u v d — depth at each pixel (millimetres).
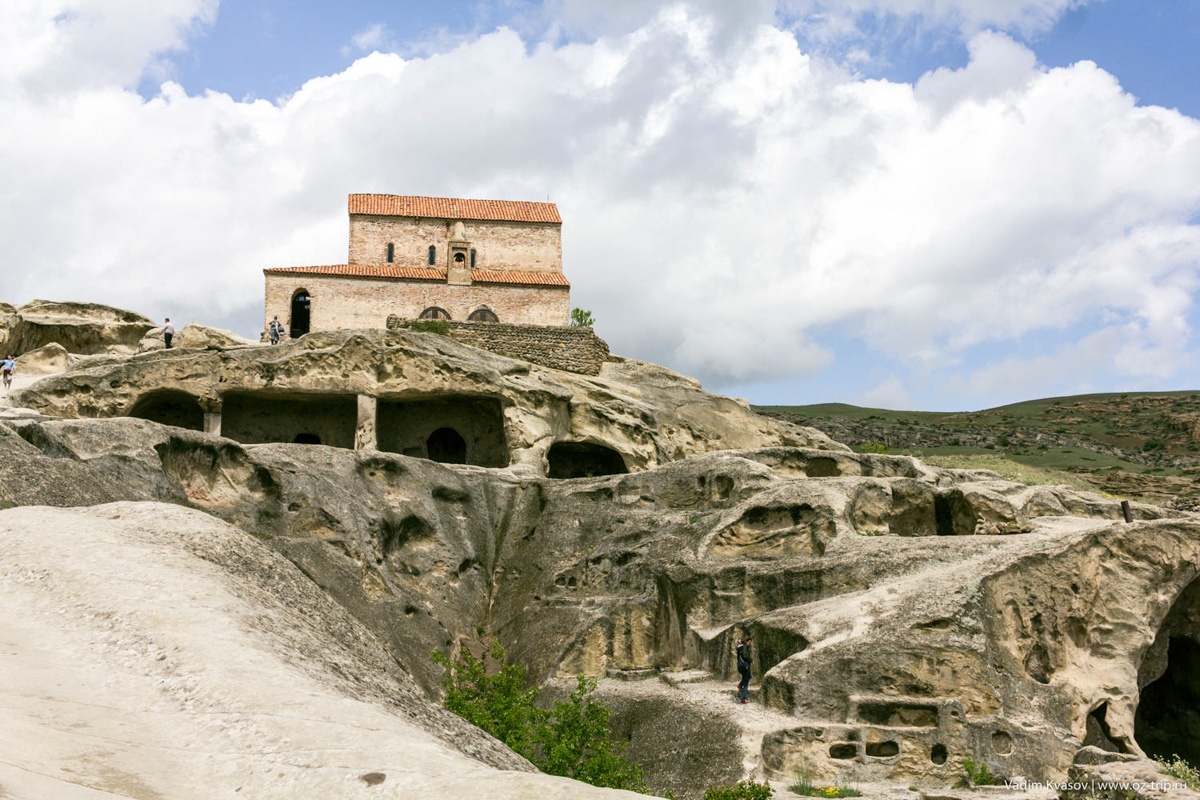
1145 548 31750
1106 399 142750
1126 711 29688
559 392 51625
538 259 73125
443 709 16562
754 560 35750
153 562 17609
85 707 12406
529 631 38438
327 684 13961
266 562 20516
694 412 57000
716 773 25453
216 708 12367
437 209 73375
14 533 19078
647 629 37000
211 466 36219
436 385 50156
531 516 43531
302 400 51594
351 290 66000
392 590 37688
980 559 30672
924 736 25609
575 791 10023
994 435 113625
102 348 64562
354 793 10375
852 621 28656
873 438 107125
